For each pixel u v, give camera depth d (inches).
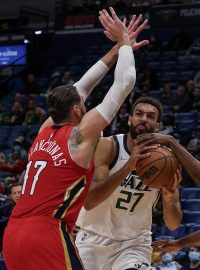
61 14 767.1
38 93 674.8
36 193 151.0
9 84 706.8
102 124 150.9
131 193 178.4
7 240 150.9
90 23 751.1
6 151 572.1
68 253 147.4
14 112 621.3
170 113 543.8
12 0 862.5
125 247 182.5
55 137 154.4
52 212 149.0
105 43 745.6
